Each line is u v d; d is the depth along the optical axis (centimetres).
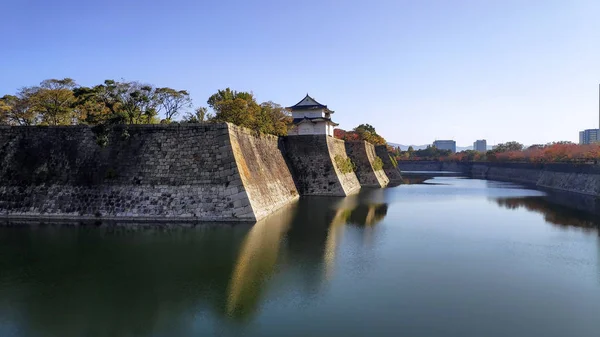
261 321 1307
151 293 1510
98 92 3262
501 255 2123
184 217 2692
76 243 2148
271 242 2250
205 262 1873
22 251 1998
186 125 2892
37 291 1515
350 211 3531
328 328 1266
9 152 2989
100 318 1311
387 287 1625
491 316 1373
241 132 3241
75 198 2809
